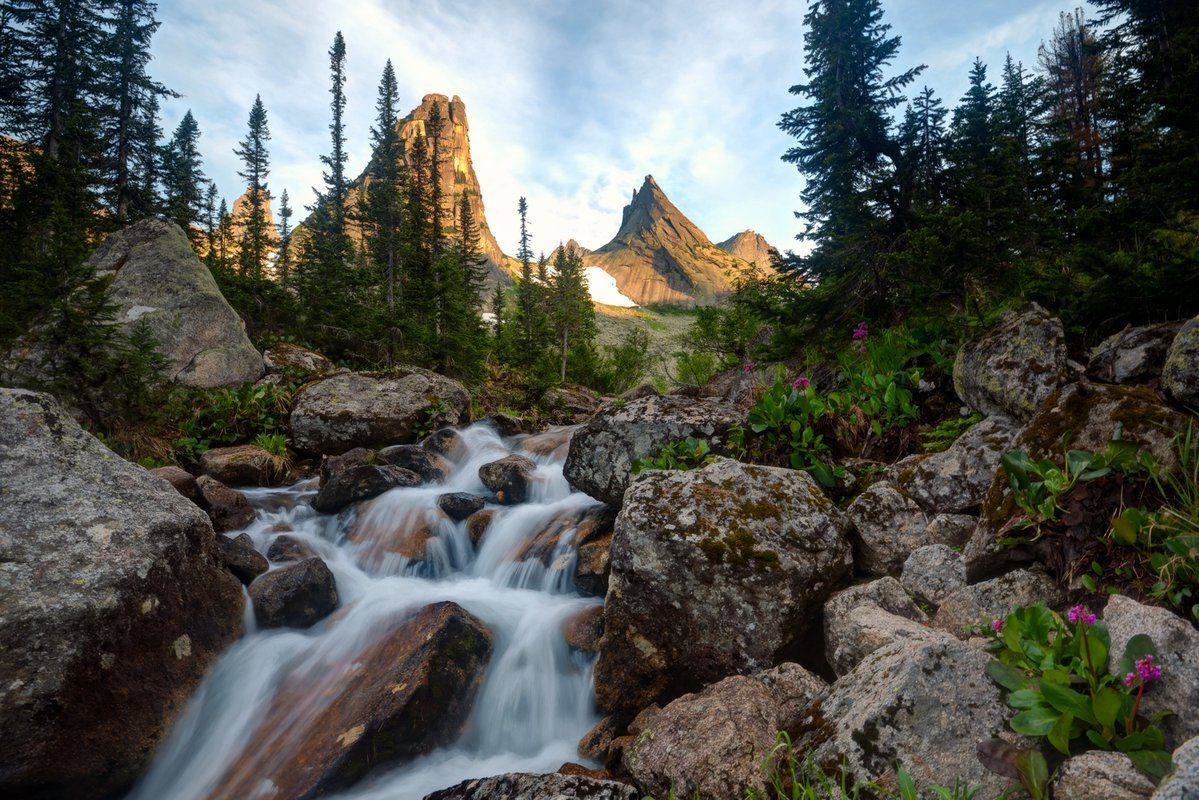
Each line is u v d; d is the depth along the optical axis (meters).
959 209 8.30
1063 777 1.81
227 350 12.85
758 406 6.05
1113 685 2.00
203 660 4.43
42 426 4.52
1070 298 5.24
